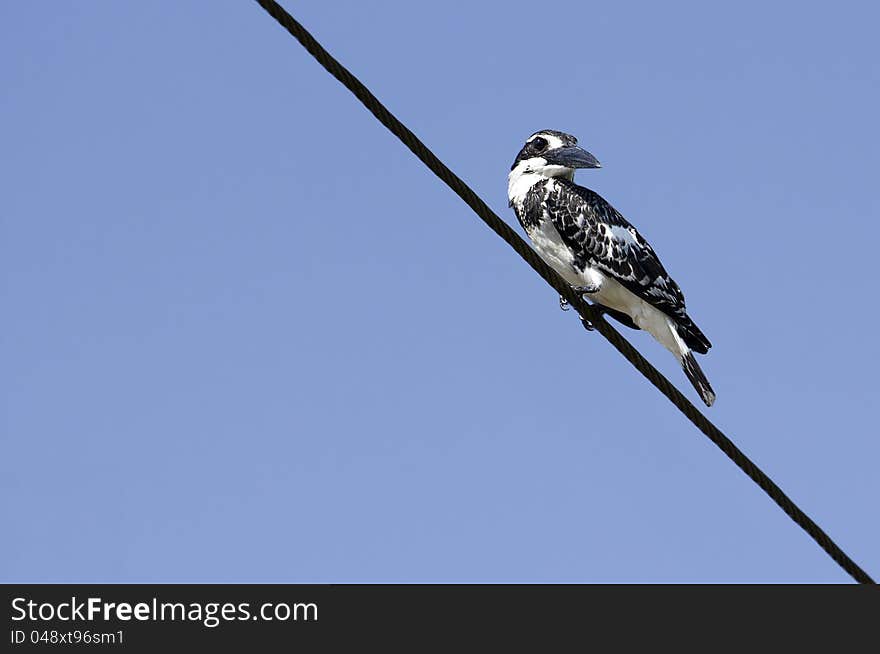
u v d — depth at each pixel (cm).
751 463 1094
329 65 912
